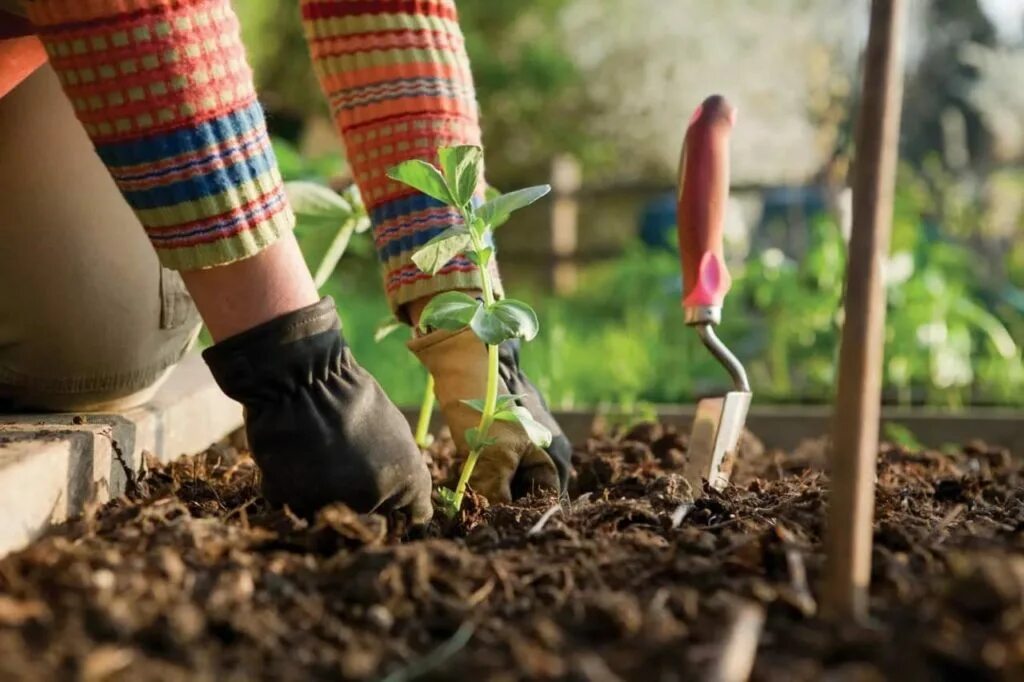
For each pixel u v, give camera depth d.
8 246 1.74
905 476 2.05
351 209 2.17
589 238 10.23
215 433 2.24
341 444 1.42
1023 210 6.34
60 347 1.79
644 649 1.02
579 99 10.79
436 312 1.50
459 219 1.71
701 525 1.54
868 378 1.10
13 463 1.39
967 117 7.84
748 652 1.02
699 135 1.69
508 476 1.70
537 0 10.29
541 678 0.99
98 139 1.32
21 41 1.61
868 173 1.11
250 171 1.35
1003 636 0.98
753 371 4.43
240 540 1.32
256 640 1.07
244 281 1.39
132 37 1.28
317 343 1.42
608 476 2.06
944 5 7.91
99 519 1.48
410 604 1.16
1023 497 1.84
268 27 8.51
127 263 1.80
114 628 1.04
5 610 1.08
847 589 1.09
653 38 10.79
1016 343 4.64
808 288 4.51
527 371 4.24
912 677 0.98
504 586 1.21
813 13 9.65
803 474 2.11
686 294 1.76
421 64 1.71
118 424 1.73
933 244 4.53
